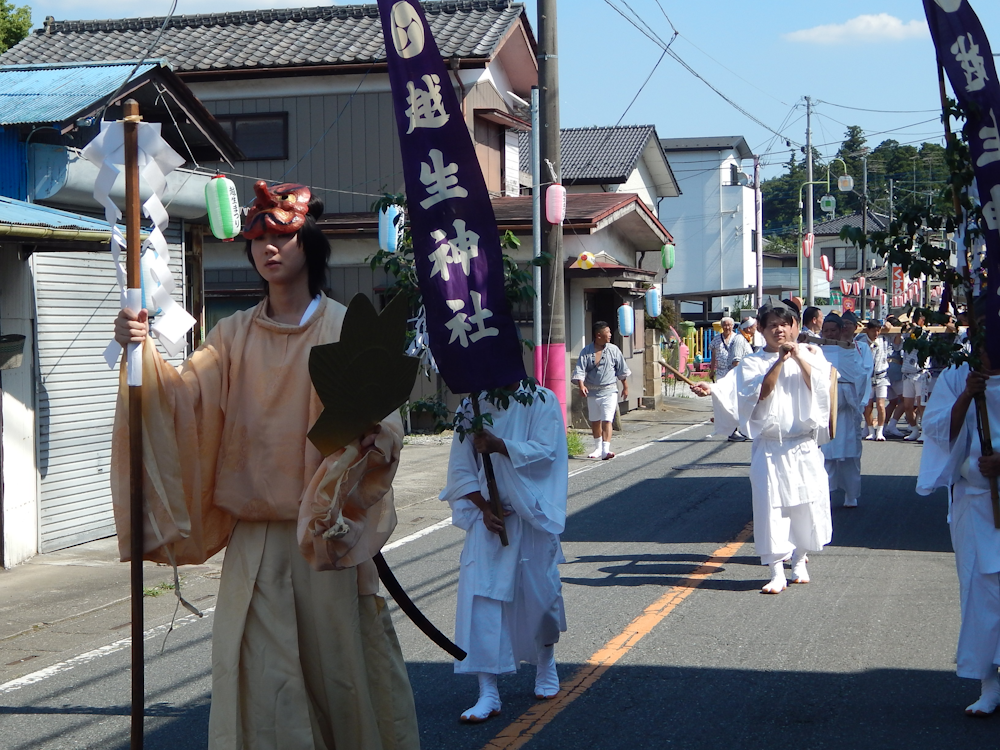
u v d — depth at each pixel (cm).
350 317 303
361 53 1823
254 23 2025
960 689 542
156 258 341
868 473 1348
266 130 1875
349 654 338
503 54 2036
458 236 471
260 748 327
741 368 749
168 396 327
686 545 921
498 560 509
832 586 766
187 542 338
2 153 927
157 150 331
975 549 501
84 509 984
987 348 481
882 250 530
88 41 2009
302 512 315
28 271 904
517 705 532
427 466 1434
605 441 1515
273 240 341
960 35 493
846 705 520
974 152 490
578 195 2097
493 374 479
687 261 4588
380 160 1844
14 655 651
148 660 632
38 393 923
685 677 568
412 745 359
